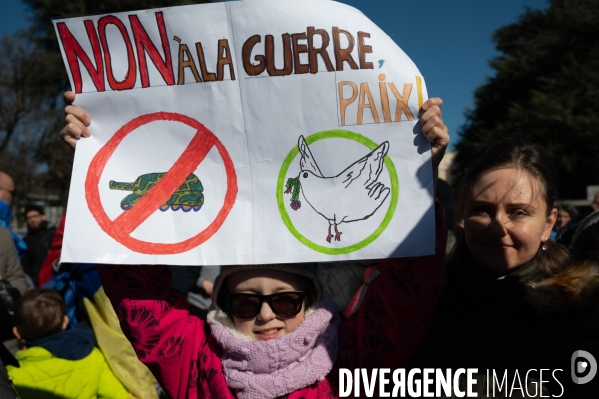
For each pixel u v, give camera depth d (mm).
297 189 1584
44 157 26266
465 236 1562
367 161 1561
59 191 26344
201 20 1604
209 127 1618
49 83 25859
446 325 1586
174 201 1620
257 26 1584
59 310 2705
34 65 25578
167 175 1627
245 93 1600
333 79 1568
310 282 1655
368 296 1620
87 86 1645
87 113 1651
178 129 1628
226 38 1598
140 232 1605
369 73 1557
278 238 1574
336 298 2668
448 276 1657
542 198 1500
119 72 1636
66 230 1594
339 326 1707
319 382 1572
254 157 1604
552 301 1454
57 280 3270
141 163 1637
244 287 1594
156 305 1636
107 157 1638
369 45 1563
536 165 1510
